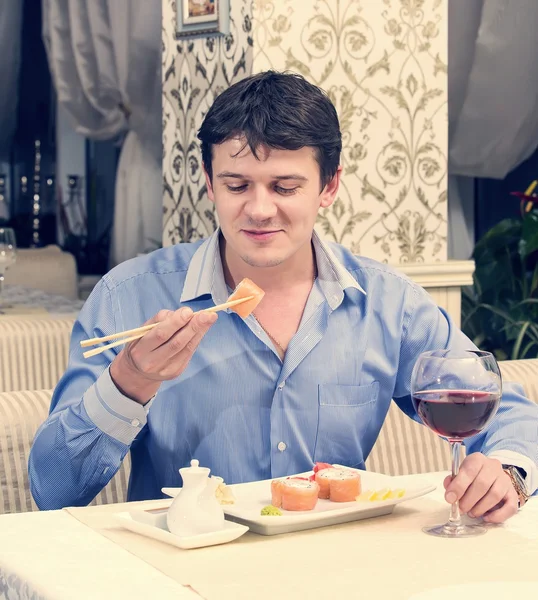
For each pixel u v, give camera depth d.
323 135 1.34
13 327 3.09
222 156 1.33
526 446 1.40
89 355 1.22
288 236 1.35
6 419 1.63
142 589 0.94
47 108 6.00
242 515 1.14
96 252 5.77
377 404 1.59
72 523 1.18
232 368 1.50
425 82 2.88
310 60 2.70
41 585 0.96
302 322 1.52
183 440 1.50
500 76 4.02
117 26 4.76
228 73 2.77
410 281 1.66
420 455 1.95
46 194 6.03
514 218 4.10
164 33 3.08
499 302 4.06
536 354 4.03
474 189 4.46
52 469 1.34
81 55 4.97
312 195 1.36
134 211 4.89
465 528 1.16
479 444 1.49
